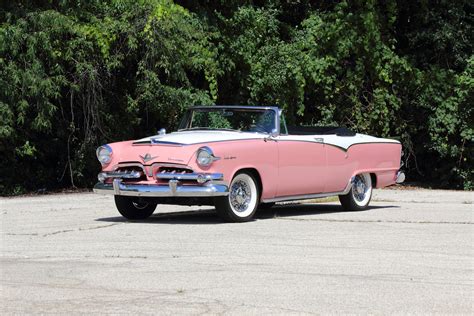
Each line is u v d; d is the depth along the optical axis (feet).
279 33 93.20
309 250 37.06
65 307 25.58
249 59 87.25
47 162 82.38
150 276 30.71
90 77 75.41
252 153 48.11
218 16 87.51
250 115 51.55
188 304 25.93
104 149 48.73
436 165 94.94
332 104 91.56
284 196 50.83
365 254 35.99
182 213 55.26
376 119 91.35
